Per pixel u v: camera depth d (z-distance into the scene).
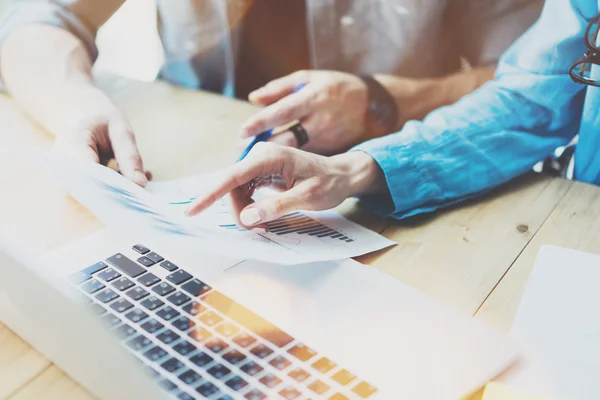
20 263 0.43
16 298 0.46
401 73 1.14
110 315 0.50
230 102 0.96
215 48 1.23
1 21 0.98
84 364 0.43
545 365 0.46
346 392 0.43
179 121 0.89
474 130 0.74
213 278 0.55
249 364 0.45
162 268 0.57
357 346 0.47
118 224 0.52
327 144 0.82
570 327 0.51
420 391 0.43
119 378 0.40
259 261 0.58
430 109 0.97
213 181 0.66
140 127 0.87
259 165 0.60
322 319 0.50
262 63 1.25
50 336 0.45
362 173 0.67
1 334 0.50
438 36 1.08
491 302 0.54
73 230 0.64
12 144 0.66
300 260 0.55
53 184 0.73
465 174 0.71
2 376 0.46
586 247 0.62
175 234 0.53
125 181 0.63
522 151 0.75
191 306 0.51
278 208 0.59
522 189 0.73
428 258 0.60
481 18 1.04
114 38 1.06
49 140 0.81
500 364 0.46
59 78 0.89
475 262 0.60
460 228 0.65
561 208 0.68
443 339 0.48
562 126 0.80
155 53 1.15
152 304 0.51
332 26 1.17
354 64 1.19
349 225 0.66
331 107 0.83
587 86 0.76
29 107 0.87
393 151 0.69
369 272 0.57
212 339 0.48
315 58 1.21
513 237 0.64
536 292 0.55
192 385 0.43
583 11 0.74
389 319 0.50
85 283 0.54
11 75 0.91
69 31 0.98
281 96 0.87
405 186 0.68
